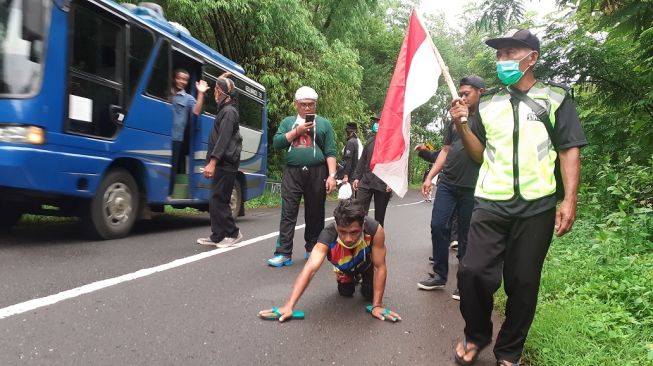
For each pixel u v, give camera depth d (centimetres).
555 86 287
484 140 307
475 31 755
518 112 286
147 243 618
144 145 668
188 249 595
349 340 334
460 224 483
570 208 273
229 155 602
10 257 488
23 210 634
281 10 1314
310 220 575
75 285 408
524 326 292
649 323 348
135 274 456
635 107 809
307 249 586
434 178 562
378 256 385
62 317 335
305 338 332
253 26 1355
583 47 802
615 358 296
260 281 469
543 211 282
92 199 594
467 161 470
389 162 422
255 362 290
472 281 291
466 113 303
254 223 914
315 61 1579
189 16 1202
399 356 312
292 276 496
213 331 333
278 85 1439
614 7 638
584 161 863
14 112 500
